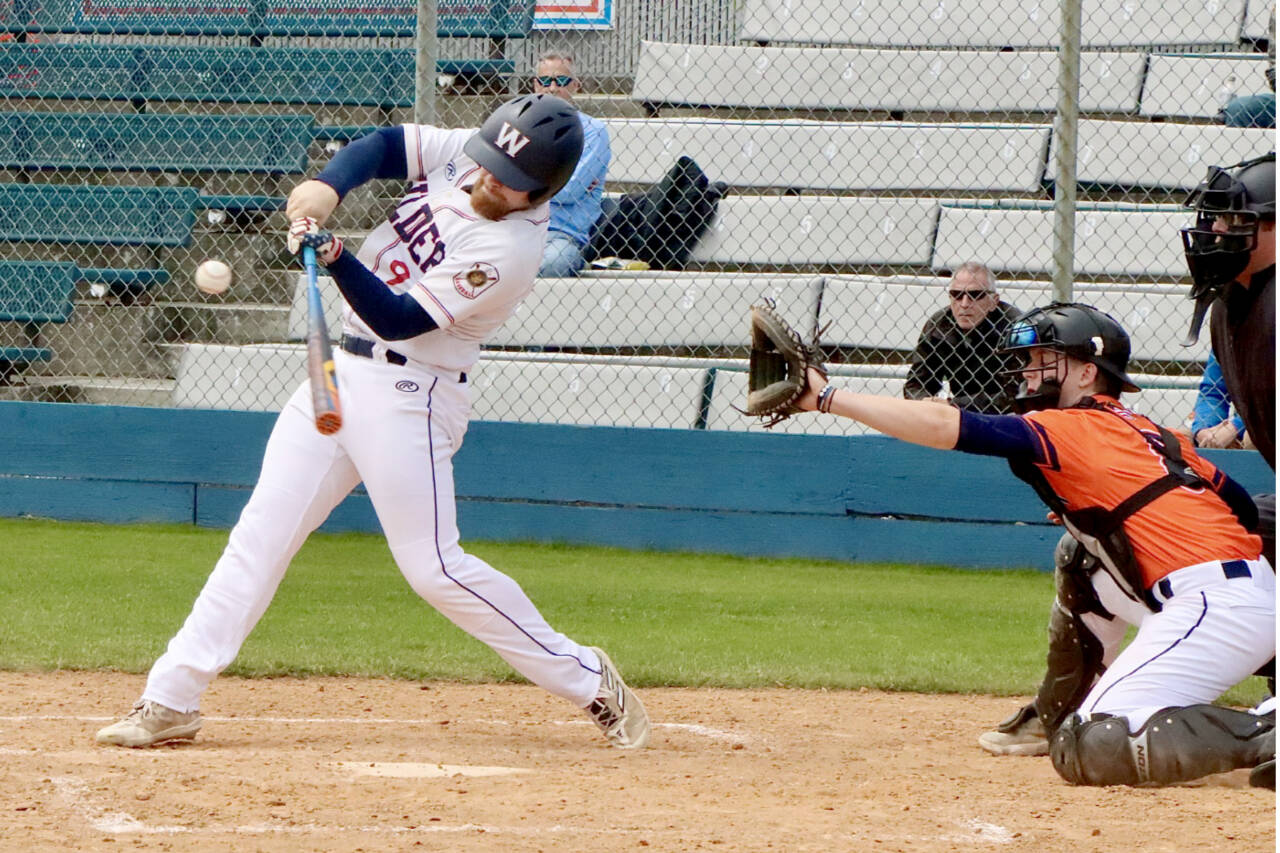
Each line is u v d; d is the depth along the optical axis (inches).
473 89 1553.9
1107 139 1376.7
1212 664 475.2
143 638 739.4
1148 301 1197.1
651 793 448.5
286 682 676.7
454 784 454.3
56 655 690.8
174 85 1587.1
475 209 510.6
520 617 535.5
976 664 753.6
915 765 529.7
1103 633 536.4
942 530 1087.0
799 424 1160.2
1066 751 481.1
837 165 1396.4
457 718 603.2
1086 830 403.2
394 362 521.0
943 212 1306.6
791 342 459.2
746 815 417.4
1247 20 1485.0
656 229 1284.4
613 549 1115.9
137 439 1155.9
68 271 1373.0
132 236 1430.9
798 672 719.1
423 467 522.6
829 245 1318.9
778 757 538.3
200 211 1494.8
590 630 813.2
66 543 1052.5
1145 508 482.9
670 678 705.0
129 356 1381.6
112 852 358.9
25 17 1644.9
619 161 1419.8
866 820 414.3
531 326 1243.8
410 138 534.9
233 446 1147.3
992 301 1007.0
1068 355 502.3
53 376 1376.7
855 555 1095.6
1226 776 490.3
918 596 960.9
